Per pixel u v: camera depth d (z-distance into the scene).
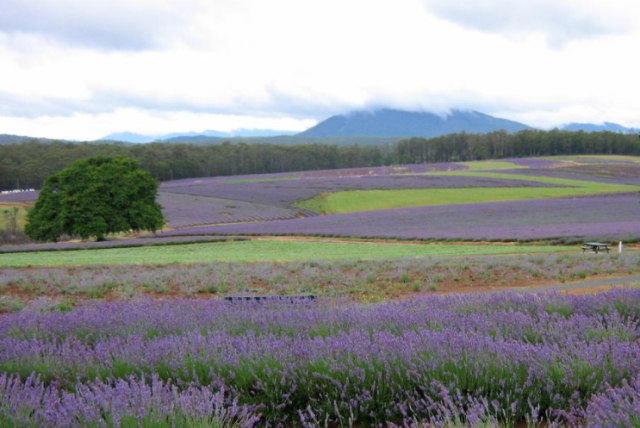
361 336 5.69
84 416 3.77
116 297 17.20
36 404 4.04
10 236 77.00
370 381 4.72
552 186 102.25
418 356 5.09
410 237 45.44
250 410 4.58
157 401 3.92
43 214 60.72
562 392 4.47
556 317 6.93
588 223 48.09
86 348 6.52
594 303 7.89
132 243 47.22
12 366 5.56
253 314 7.71
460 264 21.64
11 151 165.25
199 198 98.31
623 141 197.75
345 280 18.94
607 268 19.47
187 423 3.65
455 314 7.25
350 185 112.31
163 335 7.08
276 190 107.38
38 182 154.38
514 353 4.98
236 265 25.09
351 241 47.25
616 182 109.56
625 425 3.35
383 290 17.11
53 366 5.55
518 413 4.29
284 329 6.86
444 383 4.56
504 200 79.69
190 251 40.62
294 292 17.00
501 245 38.75
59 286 19.17
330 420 4.57
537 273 19.03
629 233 37.91
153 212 62.09
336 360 5.07
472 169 145.25
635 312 7.31
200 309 8.72
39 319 8.21
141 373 5.07
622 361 4.69
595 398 3.83
